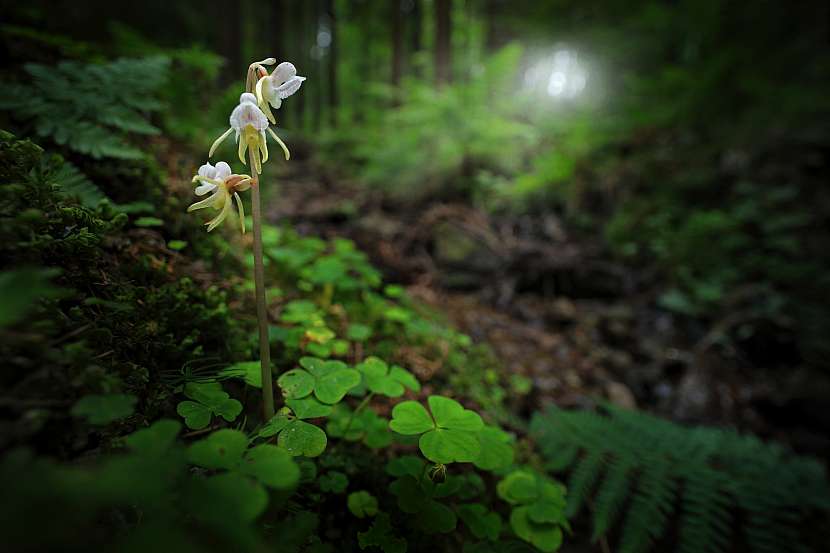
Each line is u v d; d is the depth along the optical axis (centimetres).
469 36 1265
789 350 461
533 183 659
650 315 511
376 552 151
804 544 246
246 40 1476
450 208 630
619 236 641
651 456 267
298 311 244
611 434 279
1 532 64
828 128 753
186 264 217
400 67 1300
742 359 454
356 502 163
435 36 984
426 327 298
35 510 67
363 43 1805
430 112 741
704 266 582
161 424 101
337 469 172
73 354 98
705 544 228
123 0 732
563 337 433
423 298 411
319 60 1891
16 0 313
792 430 382
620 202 706
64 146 212
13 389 90
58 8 416
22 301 77
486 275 514
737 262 586
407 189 692
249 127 130
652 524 231
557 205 706
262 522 118
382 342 269
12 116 207
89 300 118
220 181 132
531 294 516
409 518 159
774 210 650
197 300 189
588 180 736
